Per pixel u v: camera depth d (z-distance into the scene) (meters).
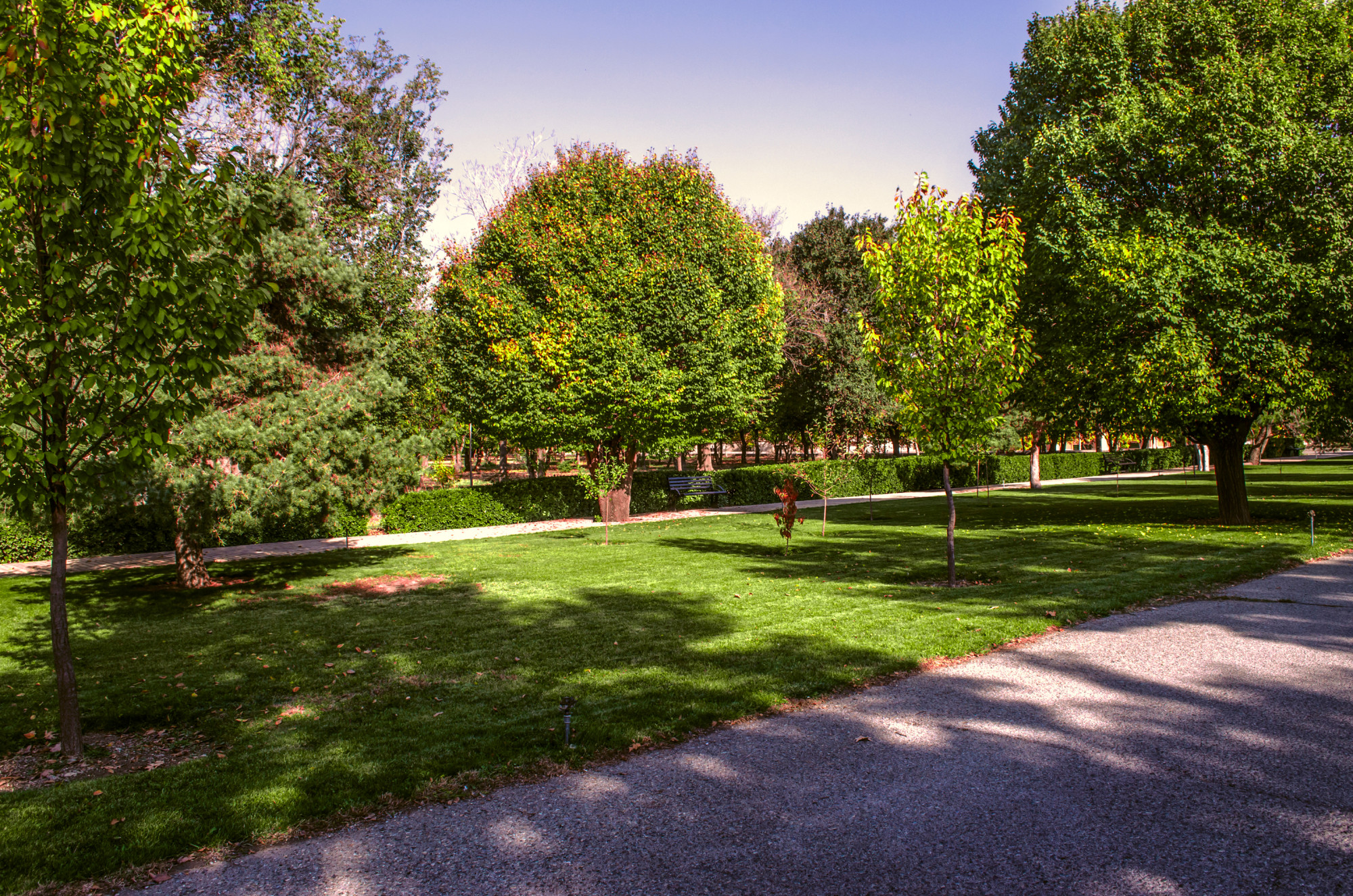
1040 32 19.55
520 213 21.66
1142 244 14.64
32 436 6.81
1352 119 15.34
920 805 3.87
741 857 3.39
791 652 6.84
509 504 22.55
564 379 20.08
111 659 7.59
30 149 4.54
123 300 5.23
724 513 23.89
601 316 19.81
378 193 23.44
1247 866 3.25
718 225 22.34
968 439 9.92
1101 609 8.29
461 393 21.22
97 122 4.88
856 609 8.64
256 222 5.68
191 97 5.53
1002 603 8.66
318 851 3.54
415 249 25.47
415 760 4.59
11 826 3.82
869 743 4.74
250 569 13.70
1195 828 3.59
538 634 7.99
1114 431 17.38
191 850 3.58
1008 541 14.46
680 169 22.48
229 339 5.50
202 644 8.13
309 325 12.29
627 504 21.95
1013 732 4.89
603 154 22.56
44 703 6.23
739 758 4.54
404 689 6.25
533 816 3.85
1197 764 4.34
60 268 4.81
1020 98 20.38
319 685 6.48
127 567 14.40
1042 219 17.22
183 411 5.38
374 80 24.73
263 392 11.25
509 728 5.10
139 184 5.08
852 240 35.41
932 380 9.92
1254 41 16.78
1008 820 3.70
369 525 20.06
